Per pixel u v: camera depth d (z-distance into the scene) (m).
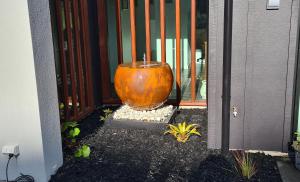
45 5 1.89
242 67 2.12
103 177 1.97
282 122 2.16
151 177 1.96
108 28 3.48
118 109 3.01
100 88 3.40
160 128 2.65
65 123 2.43
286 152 2.19
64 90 2.70
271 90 2.13
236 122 2.21
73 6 2.84
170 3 3.46
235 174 1.94
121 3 3.48
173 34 3.52
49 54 1.94
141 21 3.51
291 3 2.01
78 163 2.15
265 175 1.92
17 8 1.73
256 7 2.04
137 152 2.30
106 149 2.36
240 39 2.09
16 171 1.94
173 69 3.59
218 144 2.28
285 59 2.08
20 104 1.84
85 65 3.09
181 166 2.07
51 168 2.00
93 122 2.94
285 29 2.05
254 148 2.23
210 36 2.12
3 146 1.90
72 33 2.91
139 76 2.70
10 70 1.80
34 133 1.87
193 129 2.53
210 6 2.08
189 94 3.49
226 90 2.06
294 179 1.89
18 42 1.77
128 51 3.57
